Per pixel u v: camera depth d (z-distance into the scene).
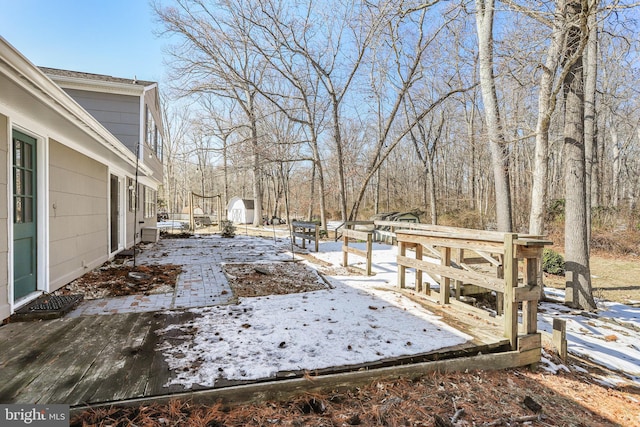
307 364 2.32
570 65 5.68
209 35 11.75
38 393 1.91
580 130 6.33
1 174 3.15
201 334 2.85
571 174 6.36
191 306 3.78
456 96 16.78
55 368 2.21
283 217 31.11
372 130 23.27
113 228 7.53
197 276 5.39
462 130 19.05
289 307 3.70
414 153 29.17
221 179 38.53
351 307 3.72
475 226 19.77
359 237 6.18
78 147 4.98
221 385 2.05
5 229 3.18
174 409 1.88
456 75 13.21
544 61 6.39
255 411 1.99
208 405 1.97
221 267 6.15
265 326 3.06
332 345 2.66
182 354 2.45
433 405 2.17
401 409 2.10
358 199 14.02
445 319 3.38
